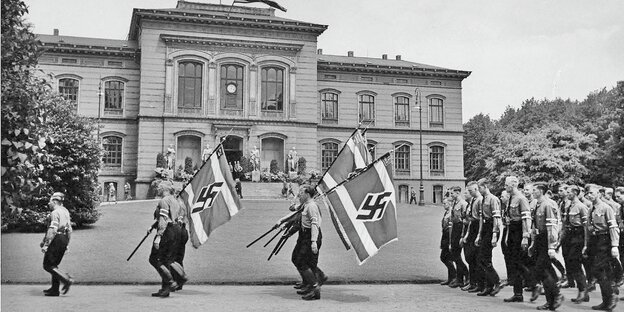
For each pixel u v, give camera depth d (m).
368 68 62.75
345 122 62.41
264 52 56.47
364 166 14.03
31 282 13.29
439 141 64.94
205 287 13.27
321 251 19.91
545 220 11.48
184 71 54.56
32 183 11.22
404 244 21.89
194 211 13.96
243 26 55.59
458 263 13.89
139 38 56.12
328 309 10.84
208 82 54.66
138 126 52.94
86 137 24.38
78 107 53.72
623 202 13.05
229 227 25.84
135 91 55.00
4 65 10.59
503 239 12.80
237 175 51.62
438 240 23.34
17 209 10.59
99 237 21.55
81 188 24.22
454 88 65.75
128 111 54.78
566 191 12.91
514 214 12.33
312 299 11.81
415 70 64.06
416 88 60.00
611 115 52.50
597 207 11.66
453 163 65.25
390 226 12.72
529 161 56.88
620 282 12.59
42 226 23.14
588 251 11.79
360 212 12.80
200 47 54.53
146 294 12.12
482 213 12.93
